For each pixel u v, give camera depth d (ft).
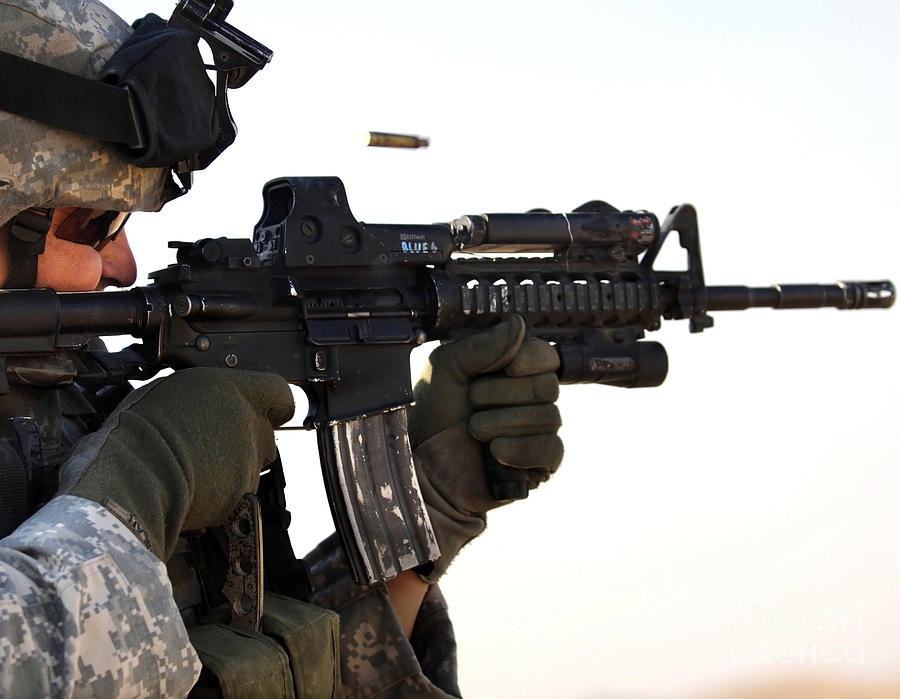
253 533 7.84
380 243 11.06
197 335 9.79
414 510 10.70
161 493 7.10
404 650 9.98
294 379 10.42
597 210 12.89
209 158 8.70
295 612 8.37
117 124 7.70
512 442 10.93
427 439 11.21
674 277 13.38
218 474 7.61
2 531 7.05
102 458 7.00
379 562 10.25
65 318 8.25
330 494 10.45
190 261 9.81
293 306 10.44
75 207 8.11
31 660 5.67
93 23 7.88
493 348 11.09
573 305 12.48
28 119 7.38
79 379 8.66
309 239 10.62
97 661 5.90
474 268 12.05
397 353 11.09
